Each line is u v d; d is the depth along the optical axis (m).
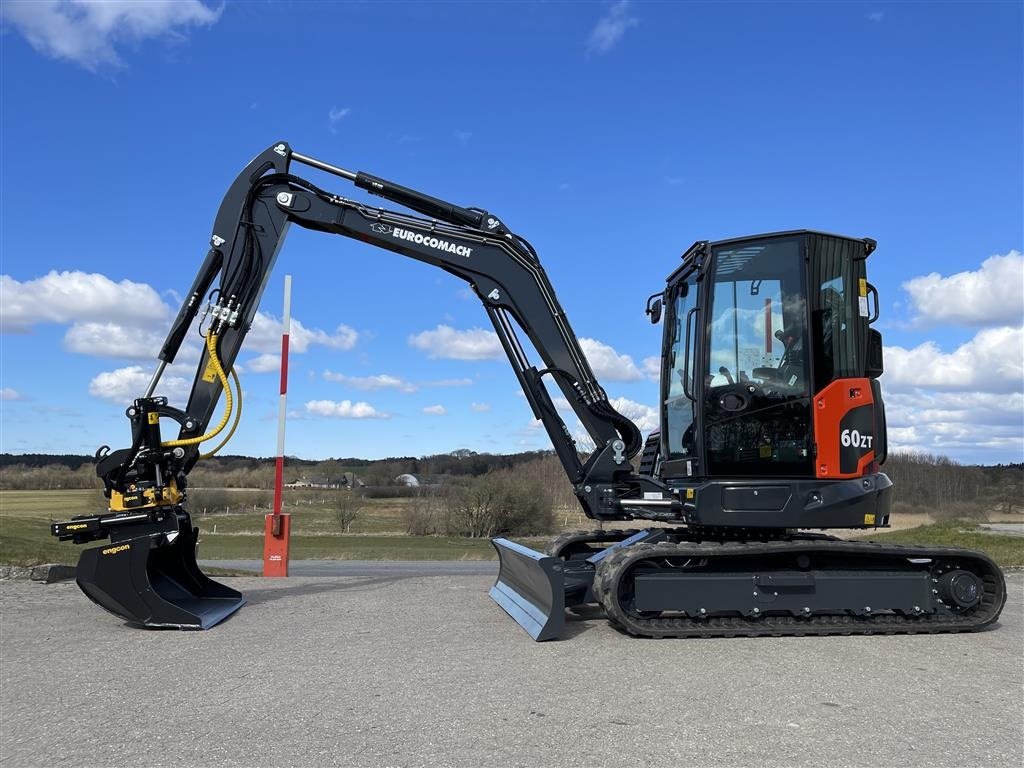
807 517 7.06
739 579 6.93
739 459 7.25
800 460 7.14
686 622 6.88
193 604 8.20
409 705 4.70
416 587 10.12
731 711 4.59
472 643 6.52
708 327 7.46
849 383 7.22
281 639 6.69
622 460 8.27
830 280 7.41
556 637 6.64
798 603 6.97
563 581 6.74
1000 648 6.41
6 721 4.45
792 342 7.28
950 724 4.37
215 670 5.59
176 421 8.05
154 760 3.83
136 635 6.88
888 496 7.38
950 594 7.12
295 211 8.60
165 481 7.78
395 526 41.66
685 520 7.57
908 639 6.78
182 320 8.31
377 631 7.05
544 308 8.48
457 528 39.06
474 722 4.38
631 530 9.11
